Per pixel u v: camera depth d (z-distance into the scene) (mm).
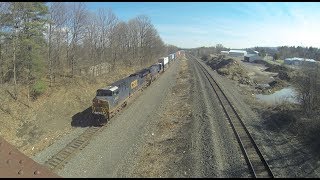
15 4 29453
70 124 29141
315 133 22766
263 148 21328
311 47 149000
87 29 49188
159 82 54594
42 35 34625
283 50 175375
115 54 62844
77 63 49375
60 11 39812
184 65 93938
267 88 51875
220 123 27547
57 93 35188
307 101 29797
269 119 28938
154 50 104938
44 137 25562
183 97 41312
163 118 30938
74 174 18109
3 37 30484
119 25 69750
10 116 27047
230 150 21016
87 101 36375
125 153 21578
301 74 33375
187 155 20406
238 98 39812
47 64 38281
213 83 53281
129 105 36031
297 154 20156
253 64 110500
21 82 33562
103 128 27297
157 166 19328
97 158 20625
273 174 17266
